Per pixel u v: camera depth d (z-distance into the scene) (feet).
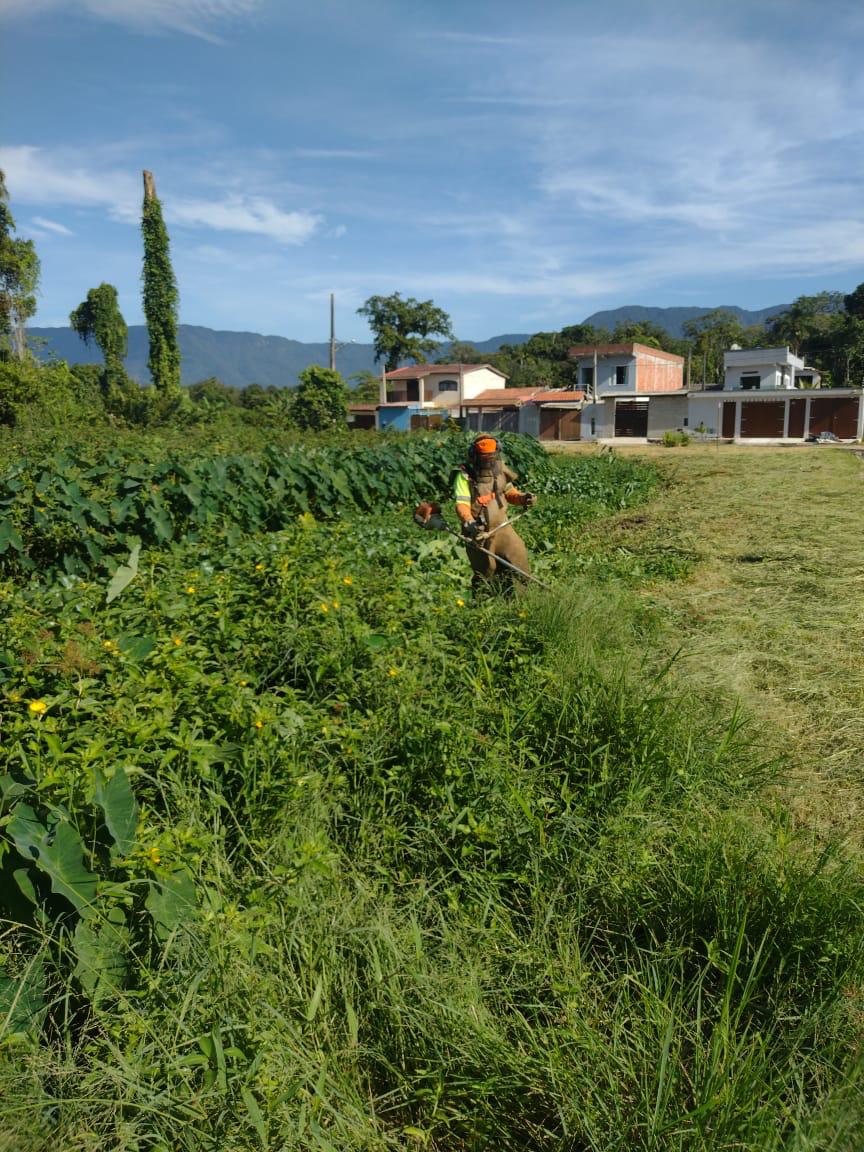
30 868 8.29
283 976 8.43
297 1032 7.73
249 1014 7.63
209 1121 6.97
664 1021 8.05
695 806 11.81
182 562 23.88
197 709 12.20
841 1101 7.05
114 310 202.90
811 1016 8.18
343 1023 8.30
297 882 9.42
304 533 24.02
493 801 11.53
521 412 171.22
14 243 139.85
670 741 13.01
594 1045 7.89
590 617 17.72
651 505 45.93
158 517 27.61
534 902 10.06
